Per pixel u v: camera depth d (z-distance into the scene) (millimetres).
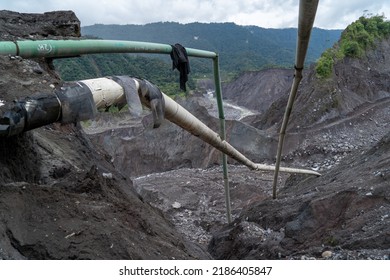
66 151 14898
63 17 20391
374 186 17625
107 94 9344
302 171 27516
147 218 12008
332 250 13867
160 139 60531
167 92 113188
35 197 8367
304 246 16594
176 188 39875
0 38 16734
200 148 55500
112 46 12961
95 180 10891
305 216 17625
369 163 23453
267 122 59594
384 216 15242
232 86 129250
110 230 8508
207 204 36938
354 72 56500
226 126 52250
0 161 9180
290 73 112625
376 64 60250
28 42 10531
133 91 9945
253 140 48969
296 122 49875
